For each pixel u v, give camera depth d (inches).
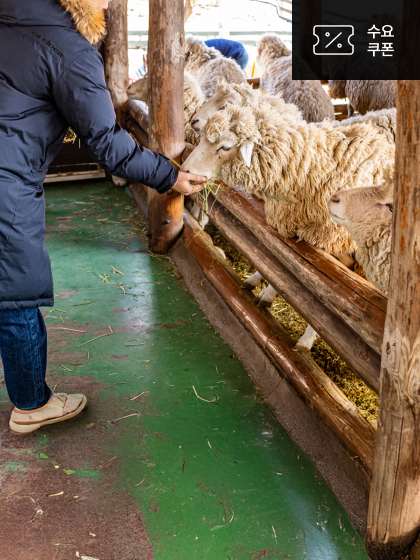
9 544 76.9
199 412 105.0
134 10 539.2
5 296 80.4
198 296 146.5
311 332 112.9
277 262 116.0
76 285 152.2
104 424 101.2
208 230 189.2
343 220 89.6
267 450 95.8
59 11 71.9
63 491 86.2
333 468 89.4
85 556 75.5
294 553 76.7
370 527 73.5
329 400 94.9
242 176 100.8
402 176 55.8
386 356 63.7
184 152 159.9
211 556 76.0
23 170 75.4
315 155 97.7
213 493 86.6
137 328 132.7
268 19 564.7
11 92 72.0
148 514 82.6
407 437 64.6
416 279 57.5
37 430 99.3
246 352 121.4
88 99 75.1
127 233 186.5
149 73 153.1
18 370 91.2
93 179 235.3
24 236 77.7
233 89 150.3
